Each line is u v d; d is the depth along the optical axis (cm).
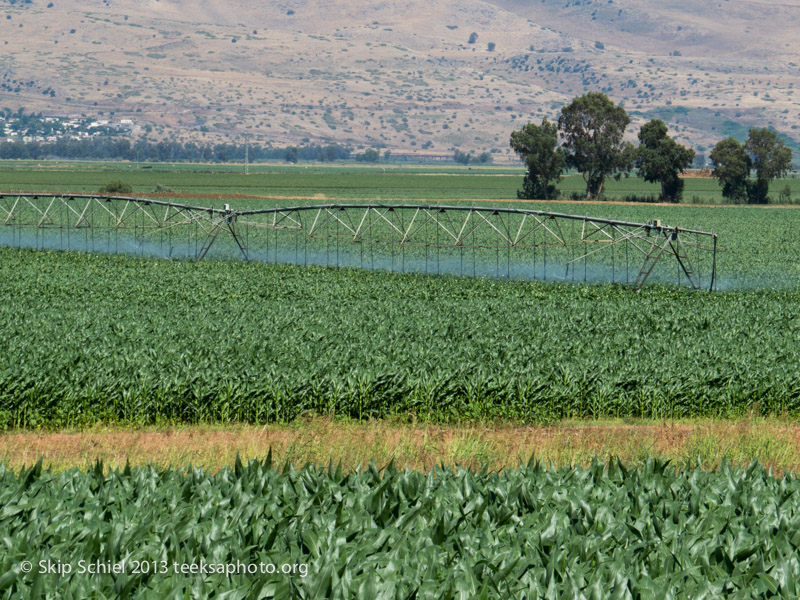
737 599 1766
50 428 4397
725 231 19500
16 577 1772
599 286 10619
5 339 5744
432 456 3697
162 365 5047
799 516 2142
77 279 9938
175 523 2061
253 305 8044
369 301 8425
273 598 1753
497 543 2008
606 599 1756
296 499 2273
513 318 7475
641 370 5178
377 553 1930
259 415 4544
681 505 2283
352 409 4669
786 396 4916
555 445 4025
